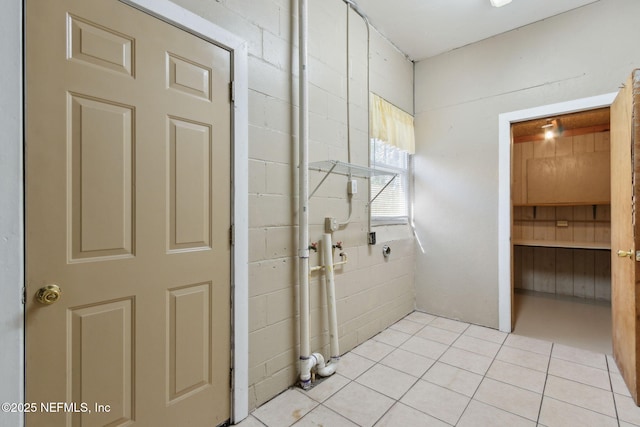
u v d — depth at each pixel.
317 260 2.14
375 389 1.87
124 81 1.22
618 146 2.01
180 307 1.41
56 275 1.07
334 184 2.29
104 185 1.17
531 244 3.77
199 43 1.46
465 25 2.68
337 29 2.32
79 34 1.11
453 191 3.07
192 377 1.45
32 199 1.02
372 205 2.79
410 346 2.48
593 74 2.36
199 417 1.47
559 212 4.16
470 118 2.97
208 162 1.50
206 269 1.50
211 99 1.50
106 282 1.18
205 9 1.47
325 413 1.66
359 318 2.52
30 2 1.01
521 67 2.68
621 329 1.99
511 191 2.76
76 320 1.12
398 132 3.03
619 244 2.02
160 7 1.31
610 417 1.60
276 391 1.83
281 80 1.86
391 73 2.97
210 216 1.51
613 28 2.29
